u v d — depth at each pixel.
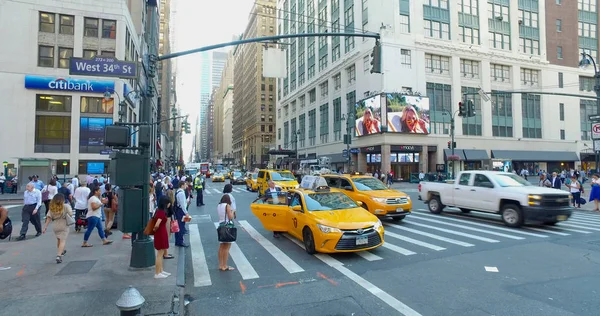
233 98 160.62
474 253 7.81
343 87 44.62
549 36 45.66
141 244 6.74
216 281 6.24
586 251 7.94
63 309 4.69
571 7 47.47
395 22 37.00
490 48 41.69
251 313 4.84
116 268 6.75
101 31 34.62
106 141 6.59
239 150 137.12
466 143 39.50
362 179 13.45
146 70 8.33
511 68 43.06
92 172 33.88
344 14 44.78
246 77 120.50
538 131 44.09
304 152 58.81
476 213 14.20
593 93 48.16
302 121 60.59
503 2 43.31
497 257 7.46
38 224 10.23
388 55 36.34
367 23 39.06
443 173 35.88
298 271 6.73
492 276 6.20
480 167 40.38
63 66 33.47
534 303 4.95
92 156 34.03
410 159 37.53
